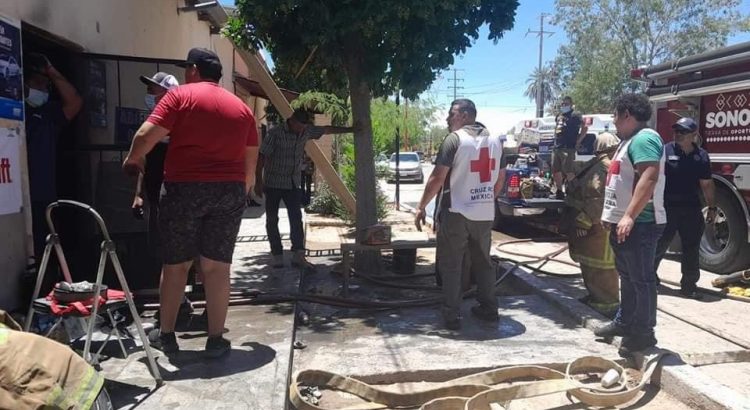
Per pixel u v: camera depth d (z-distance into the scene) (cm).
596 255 553
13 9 465
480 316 547
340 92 759
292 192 705
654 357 431
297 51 673
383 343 489
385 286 673
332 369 433
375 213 722
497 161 516
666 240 671
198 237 400
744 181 700
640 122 448
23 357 250
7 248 457
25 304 472
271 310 542
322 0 593
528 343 487
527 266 763
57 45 567
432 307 591
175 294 408
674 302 648
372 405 394
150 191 484
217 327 411
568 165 1104
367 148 712
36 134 517
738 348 479
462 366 437
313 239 1032
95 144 557
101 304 357
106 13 664
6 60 450
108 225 541
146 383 371
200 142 385
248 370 392
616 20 3747
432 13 574
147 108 560
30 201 493
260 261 771
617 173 451
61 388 251
